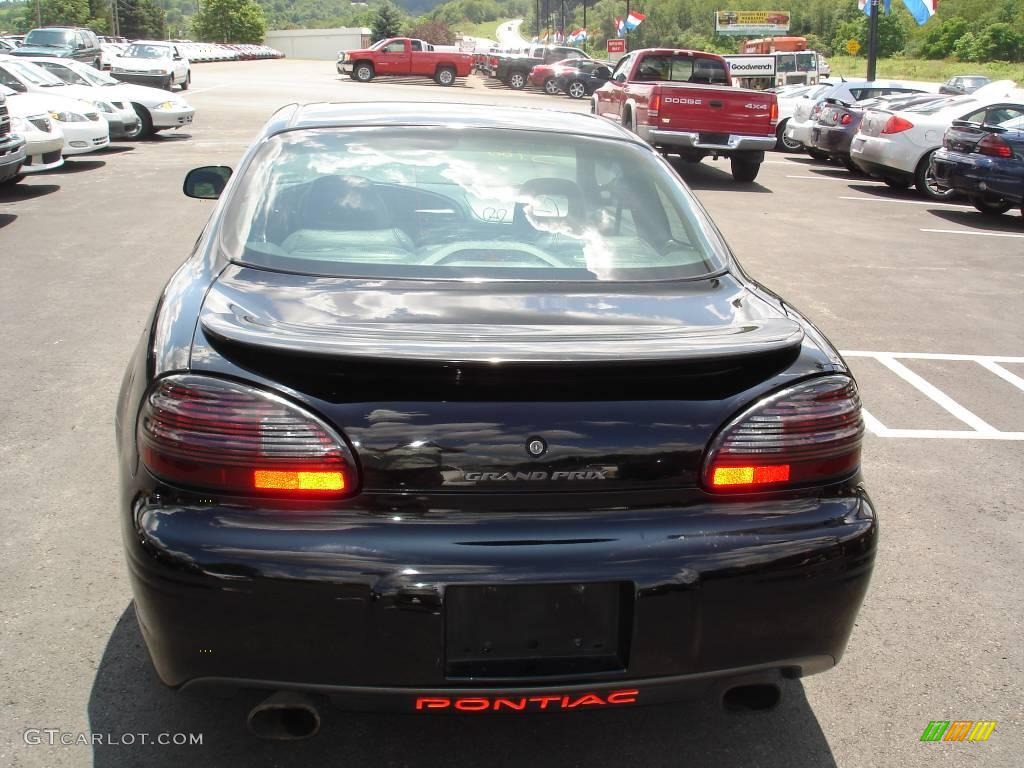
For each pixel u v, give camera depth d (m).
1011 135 12.09
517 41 192.00
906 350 6.66
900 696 2.84
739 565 2.09
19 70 15.30
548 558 2.03
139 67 26.56
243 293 2.37
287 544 1.99
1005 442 5.04
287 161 3.00
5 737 2.46
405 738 2.55
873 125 15.15
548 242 2.74
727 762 2.51
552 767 2.46
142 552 2.03
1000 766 2.54
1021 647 3.13
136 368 2.39
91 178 12.53
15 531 3.54
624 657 2.11
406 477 2.03
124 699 2.63
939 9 91.00
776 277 8.77
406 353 1.98
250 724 2.15
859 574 2.20
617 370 2.05
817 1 105.94
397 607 1.99
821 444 2.19
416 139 3.15
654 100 14.38
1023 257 10.22
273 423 2.01
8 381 5.12
